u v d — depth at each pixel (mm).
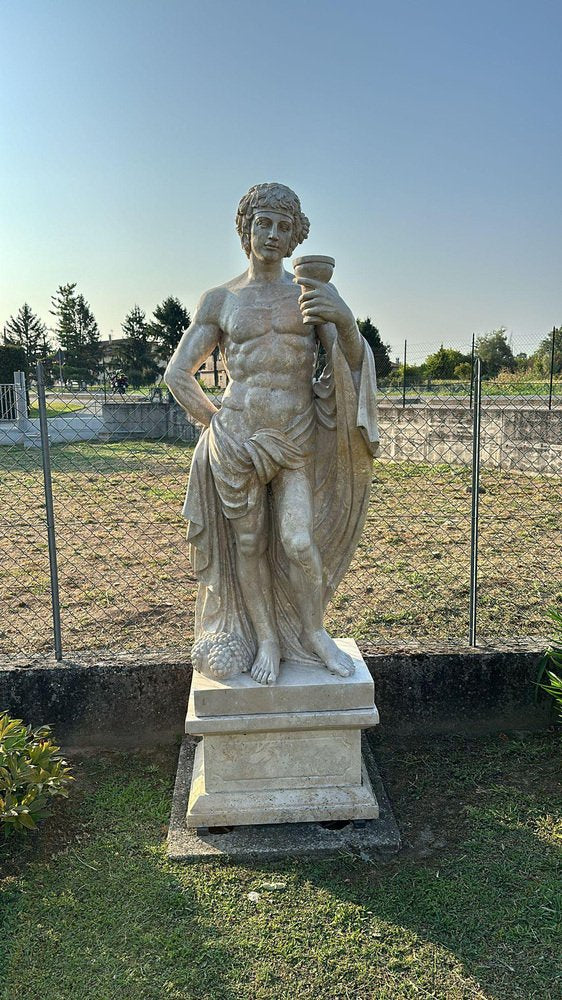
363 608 4723
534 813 2826
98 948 2174
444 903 2338
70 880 2465
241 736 2709
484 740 3426
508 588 5109
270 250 2547
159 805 2906
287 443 2580
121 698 3428
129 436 8664
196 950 2158
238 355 2605
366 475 2705
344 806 2705
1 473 9969
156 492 8586
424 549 6250
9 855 2604
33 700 3406
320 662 2828
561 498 8281
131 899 2367
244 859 2551
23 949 2170
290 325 2562
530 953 2146
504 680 3496
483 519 7320
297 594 2729
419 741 3426
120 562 6055
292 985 2043
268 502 2762
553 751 3311
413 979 2059
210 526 2746
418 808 2875
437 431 11398
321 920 2268
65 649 4027
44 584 5441
